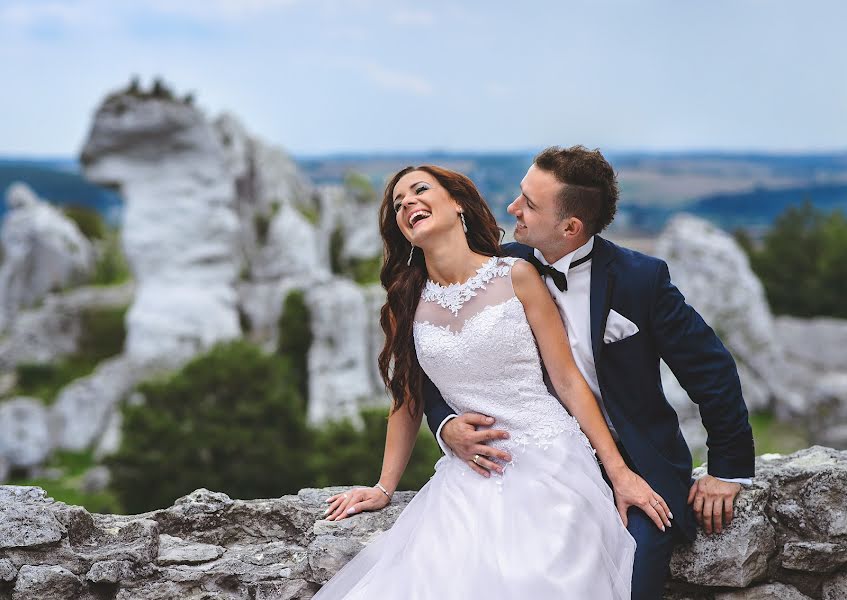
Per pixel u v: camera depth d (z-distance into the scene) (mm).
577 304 3221
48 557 3250
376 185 54750
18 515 3268
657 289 3145
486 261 3279
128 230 43000
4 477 36281
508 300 3199
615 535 3035
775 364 36656
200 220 43250
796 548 3342
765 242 63750
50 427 39094
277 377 22734
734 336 36594
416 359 3432
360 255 51125
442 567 2949
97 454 37344
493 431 3164
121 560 3285
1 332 53781
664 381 25484
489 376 3203
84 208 71438
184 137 43125
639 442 3189
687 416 25203
